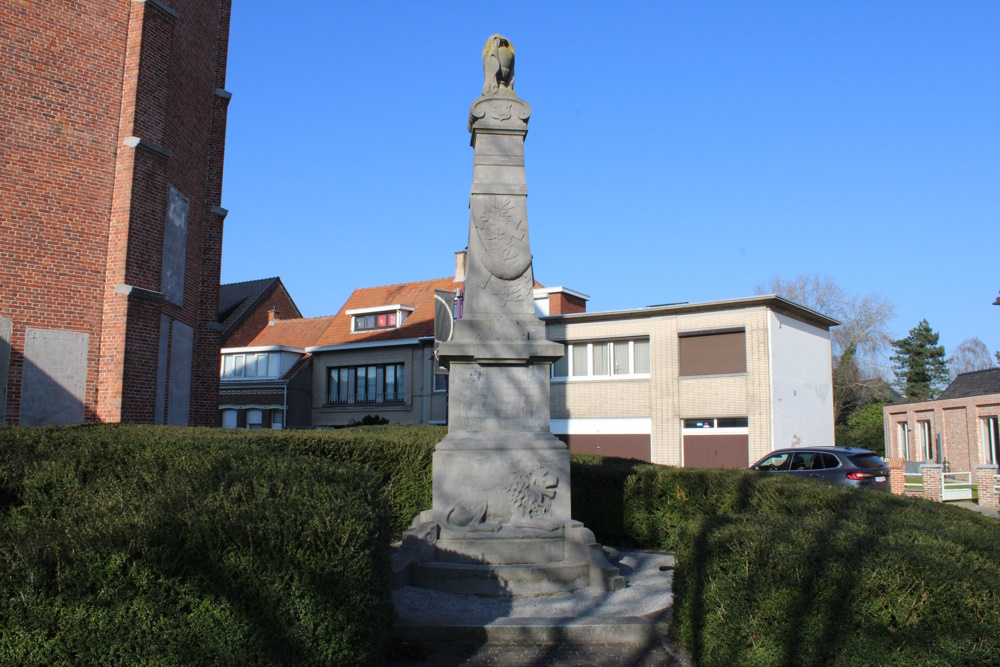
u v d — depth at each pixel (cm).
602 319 3284
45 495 661
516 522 859
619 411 3219
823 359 3312
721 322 3025
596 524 1168
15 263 1540
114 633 444
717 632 575
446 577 809
